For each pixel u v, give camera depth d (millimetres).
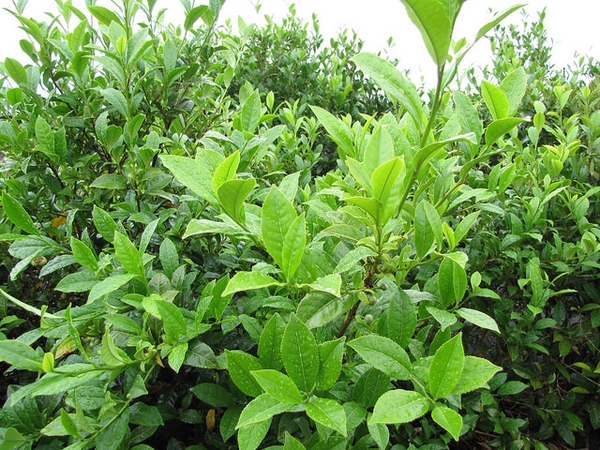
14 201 1455
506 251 2154
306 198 1870
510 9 854
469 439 2328
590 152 2652
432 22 775
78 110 2238
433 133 1337
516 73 1226
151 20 2430
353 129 1641
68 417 1102
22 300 2104
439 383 920
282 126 1846
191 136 2729
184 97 2461
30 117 2086
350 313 1293
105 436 1199
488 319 1159
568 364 2543
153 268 1919
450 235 1272
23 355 1064
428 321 1829
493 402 2043
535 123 2430
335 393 1154
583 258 2141
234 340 1604
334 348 1023
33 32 2162
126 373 1329
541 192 2311
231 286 940
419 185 1318
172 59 2219
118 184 1843
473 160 1177
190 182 1113
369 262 1177
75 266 2129
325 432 1057
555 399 2309
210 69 2660
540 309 1905
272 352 1134
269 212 1007
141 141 2209
